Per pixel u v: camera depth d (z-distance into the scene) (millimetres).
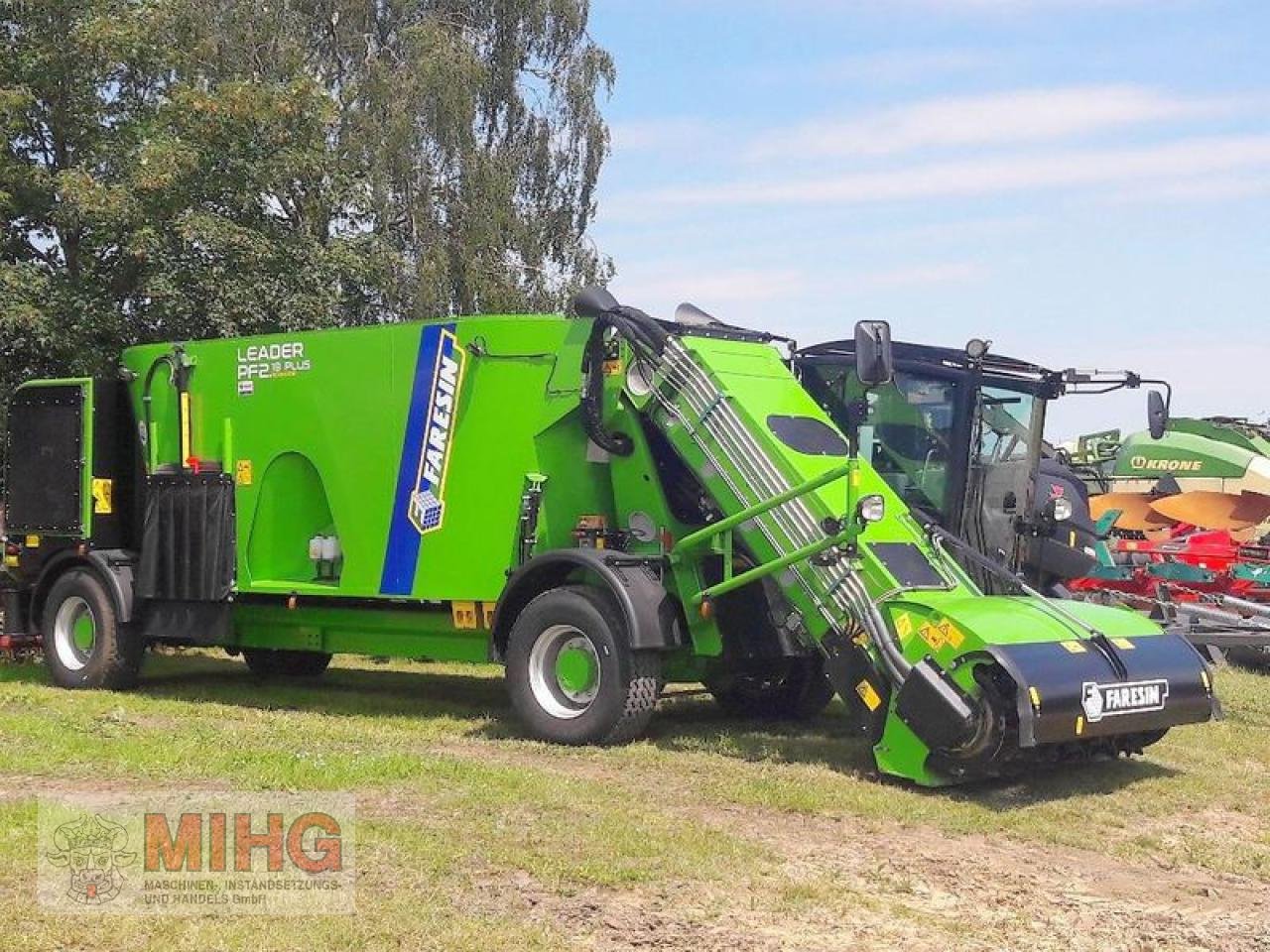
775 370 10453
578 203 30859
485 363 10969
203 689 13508
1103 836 7910
